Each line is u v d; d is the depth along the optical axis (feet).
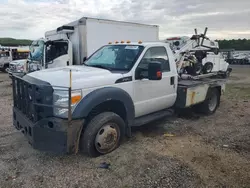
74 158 12.34
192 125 18.30
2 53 68.44
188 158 12.48
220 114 21.63
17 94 13.25
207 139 15.35
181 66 20.68
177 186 9.98
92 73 12.75
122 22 39.81
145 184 10.12
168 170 11.23
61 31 36.06
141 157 12.51
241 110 23.18
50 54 34.19
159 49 15.96
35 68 35.42
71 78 11.52
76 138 11.08
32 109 11.30
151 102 15.21
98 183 10.18
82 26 35.19
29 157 12.46
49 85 11.06
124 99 13.03
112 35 38.60
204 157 12.63
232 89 36.94
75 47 36.37
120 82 13.08
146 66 14.66
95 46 36.58
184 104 17.39
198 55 22.53
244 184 10.16
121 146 13.85
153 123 18.62
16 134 15.75
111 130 12.62
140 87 14.28
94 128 11.92
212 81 20.48
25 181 10.25
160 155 12.78
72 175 10.77
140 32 43.16
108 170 11.21
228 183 10.22
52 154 12.78
